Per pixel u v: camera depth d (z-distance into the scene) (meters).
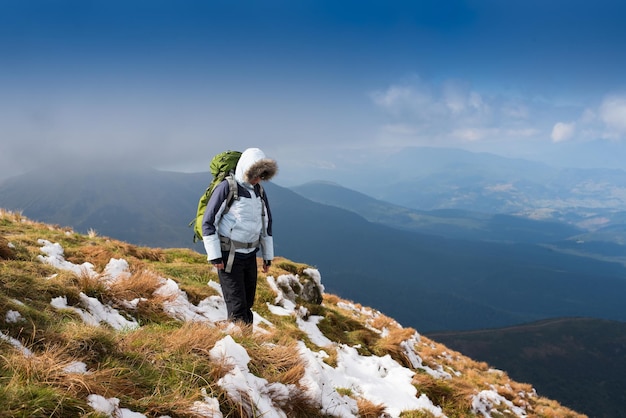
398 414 6.72
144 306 6.44
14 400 2.51
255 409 3.78
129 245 11.80
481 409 9.40
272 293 11.35
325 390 5.00
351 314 17.05
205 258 13.22
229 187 6.07
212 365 4.00
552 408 19.55
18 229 9.86
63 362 3.13
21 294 4.78
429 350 16.25
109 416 2.81
